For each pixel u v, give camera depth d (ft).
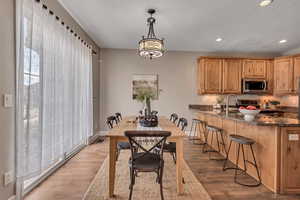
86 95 13.30
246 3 8.95
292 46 16.22
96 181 8.30
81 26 12.09
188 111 17.98
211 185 8.12
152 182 8.28
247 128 9.36
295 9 9.48
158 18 10.71
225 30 12.52
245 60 17.07
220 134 12.40
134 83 17.67
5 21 5.82
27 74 6.54
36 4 6.95
